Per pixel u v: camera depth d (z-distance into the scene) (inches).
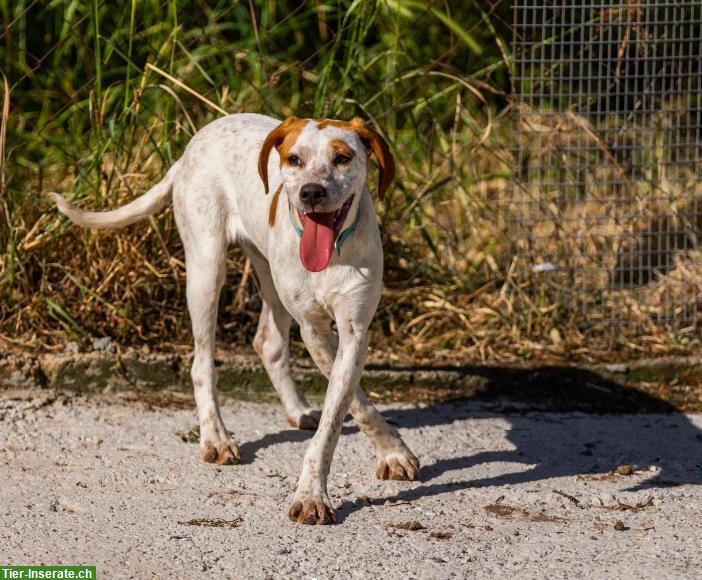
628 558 216.1
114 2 469.7
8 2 457.7
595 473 271.6
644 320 374.6
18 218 352.8
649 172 415.5
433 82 455.2
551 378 347.3
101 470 264.1
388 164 239.0
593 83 424.2
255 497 249.3
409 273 388.8
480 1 491.5
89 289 349.4
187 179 290.5
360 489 256.4
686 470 274.8
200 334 286.8
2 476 256.5
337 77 401.1
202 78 415.5
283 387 307.9
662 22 358.6
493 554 217.6
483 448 290.2
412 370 343.9
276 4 488.1
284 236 251.0
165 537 223.9
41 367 324.5
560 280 376.5
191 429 297.0
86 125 439.2
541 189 399.2
